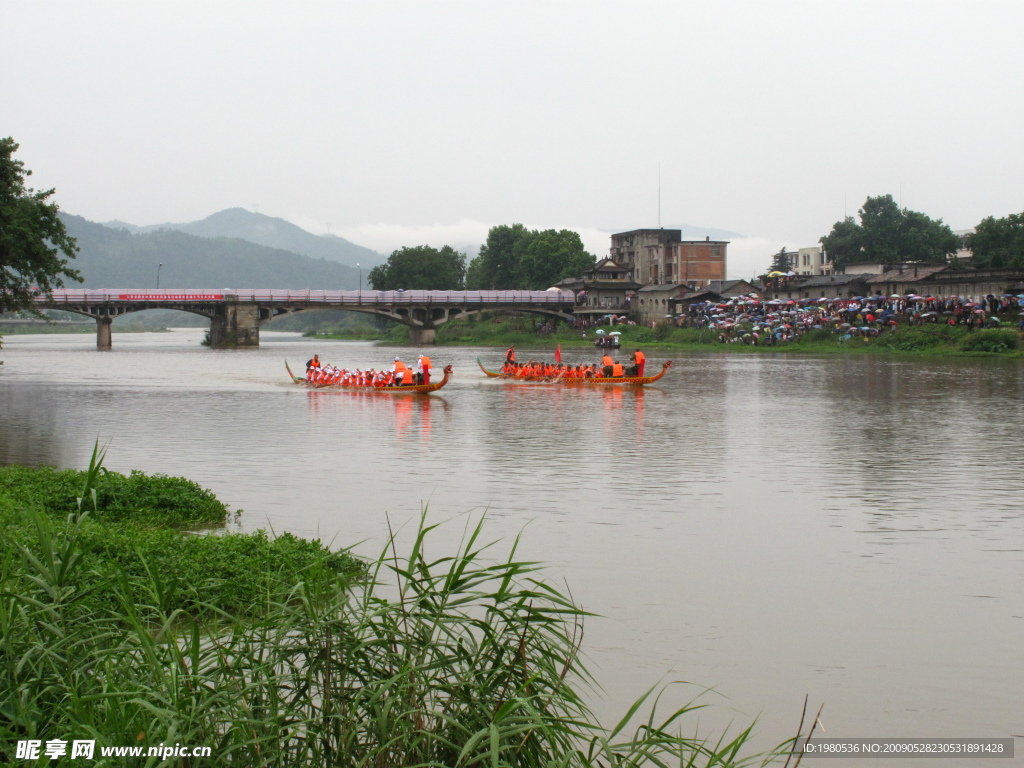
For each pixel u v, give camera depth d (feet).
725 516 68.80
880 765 32.86
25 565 34.40
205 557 47.98
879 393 179.01
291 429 123.34
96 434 117.39
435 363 311.06
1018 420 133.39
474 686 27.48
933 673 40.29
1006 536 62.95
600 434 118.11
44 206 173.78
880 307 373.20
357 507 71.26
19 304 175.52
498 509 70.90
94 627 30.12
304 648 28.35
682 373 239.09
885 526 65.87
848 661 41.42
